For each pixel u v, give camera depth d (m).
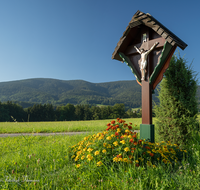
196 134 4.81
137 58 5.13
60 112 96.50
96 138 3.78
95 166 2.92
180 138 4.88
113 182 2.55
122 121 4.25
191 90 5.05
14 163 3.47
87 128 13.43
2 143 6.74
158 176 2.61
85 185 2.56
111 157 3.14
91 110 99.06
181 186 2.42
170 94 5.27
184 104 4.89
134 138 3.47
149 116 4.59
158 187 2.28
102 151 3.14
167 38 4.14
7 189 2.46
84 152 3.52
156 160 3.30
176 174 2.75
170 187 2.41
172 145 4.09
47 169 3.12
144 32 4.84
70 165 3.45
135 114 99.00
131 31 4.94
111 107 98.69
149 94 4.66
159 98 5.52
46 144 5.89
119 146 3.24
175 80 5.25
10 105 84.94
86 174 2.86
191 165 3.17
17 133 11.97
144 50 4.75
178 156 3.72
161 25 4.59
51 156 3.90
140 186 2.25
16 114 83.81
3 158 4.15
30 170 3.19
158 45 4.47
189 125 4.76
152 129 4.55
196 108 5.02
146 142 3.89
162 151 3.45
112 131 3.90
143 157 3.27
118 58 5.50
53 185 2.59
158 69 4.52
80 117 96.88
